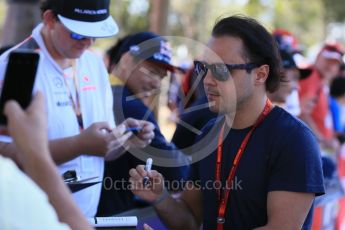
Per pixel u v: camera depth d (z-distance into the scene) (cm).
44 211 124
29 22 609
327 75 563
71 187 249
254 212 220
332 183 411
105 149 245
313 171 208
